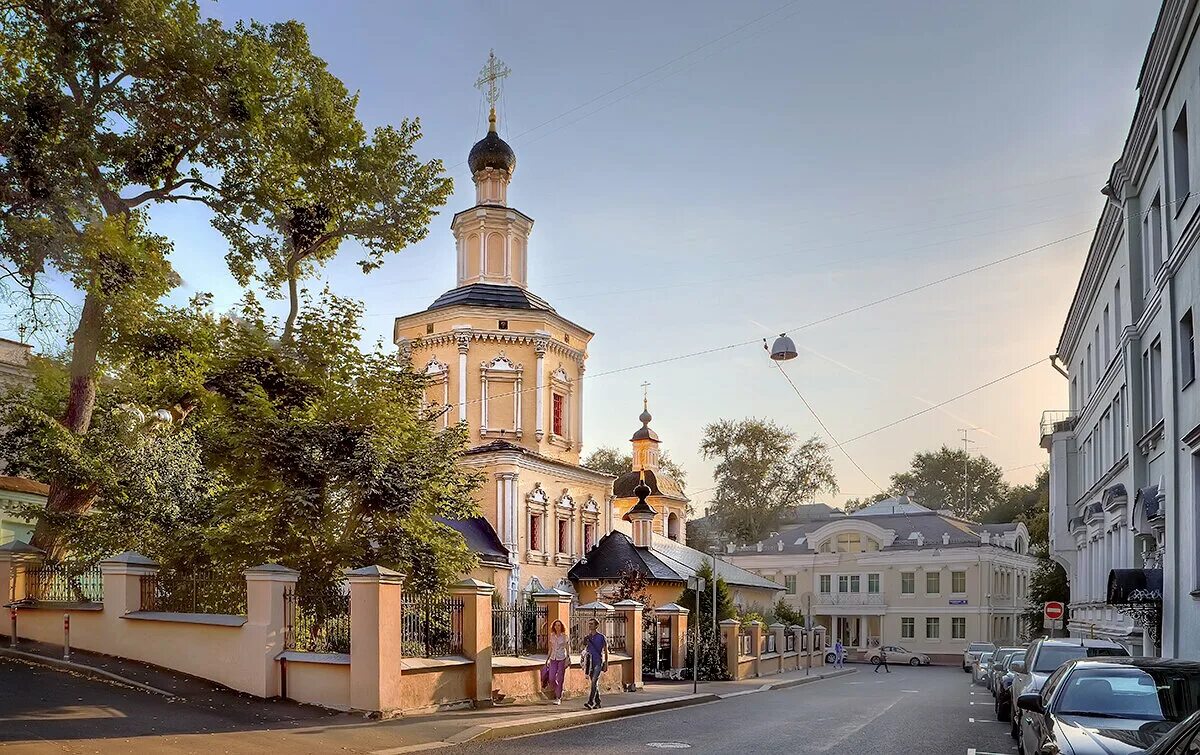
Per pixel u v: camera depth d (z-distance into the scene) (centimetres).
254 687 1714
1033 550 8588
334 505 2180
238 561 2008
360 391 2197
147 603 1955
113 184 2414
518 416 4244
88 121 2097
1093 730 964
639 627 2786
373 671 1669
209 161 2522
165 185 2520
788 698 2870
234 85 2308
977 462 11262
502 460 4019
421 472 2172
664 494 5931
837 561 8062
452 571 2156
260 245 2723
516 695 2111
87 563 2086
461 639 1959
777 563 8300
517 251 4559
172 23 2192
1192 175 1833
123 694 1599
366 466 2075
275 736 1411
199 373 2238
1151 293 2306
